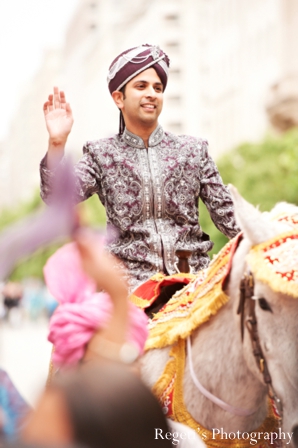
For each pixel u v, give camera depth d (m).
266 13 61.41
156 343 3.95
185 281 4.27
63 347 2.92
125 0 128.62
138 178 4.75
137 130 4.82
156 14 91.62
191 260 4.75
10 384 3.05
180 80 90.44
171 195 4.79
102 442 1.93
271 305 3.46
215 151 72.94
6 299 45.97
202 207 37.06
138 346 2.97
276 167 37.00
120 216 4.76
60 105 4.48
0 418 2.78
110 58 129.25
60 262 3.04
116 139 4.88
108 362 2.71
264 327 3.49
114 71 4.80
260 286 3.49
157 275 4.37
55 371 4.18
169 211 4.79
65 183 2.01
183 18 90.88
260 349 3.51
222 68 71.38
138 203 4.75
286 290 3.37
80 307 2.95
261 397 3.79
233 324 3.71
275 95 55.31
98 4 145.25
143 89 4.77
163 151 4.84
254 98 63.81
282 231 3.55
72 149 2.05
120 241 4.80
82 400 1.95
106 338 2.72
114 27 130.25
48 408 1.97
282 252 3.46
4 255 1.91
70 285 3.01
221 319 3.77
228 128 69.88
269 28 61.06
